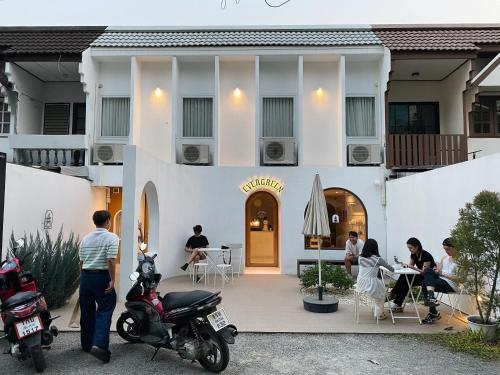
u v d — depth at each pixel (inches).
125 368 173.5
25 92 489.7
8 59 458.3
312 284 336.5
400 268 265.3
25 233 286.8
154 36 488.7
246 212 478.3
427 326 238.8
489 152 470.9
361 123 486.9
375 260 246.4
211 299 171.9
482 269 203.9
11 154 471.5
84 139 457.1
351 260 383.2
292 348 201.8
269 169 453.4
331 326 238.4
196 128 488.7
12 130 474.0
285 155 457.7
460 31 483.5
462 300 262.7
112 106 493.7
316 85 491.8
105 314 181.8
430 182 327.3
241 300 310.0
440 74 501.7
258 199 481.7
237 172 454.3
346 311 276.2
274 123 489.1
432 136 446.9
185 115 490.6
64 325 230.4
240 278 414.3
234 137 486.9
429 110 525.0
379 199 449.7
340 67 466.3
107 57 475.8
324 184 452.1
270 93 488.7
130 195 302.2
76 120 529.7
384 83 460.8
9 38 481.1
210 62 491.2
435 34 476.7
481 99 491.5
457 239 210.2
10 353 176.2
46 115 527.5
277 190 451.2
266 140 460.8
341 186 452.1
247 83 492.1
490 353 191.2
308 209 305.4
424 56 447.8
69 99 528.4
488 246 201.2
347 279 331.0
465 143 444.8
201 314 168.6
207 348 169.3
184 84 490.9
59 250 268.7
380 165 461.1
